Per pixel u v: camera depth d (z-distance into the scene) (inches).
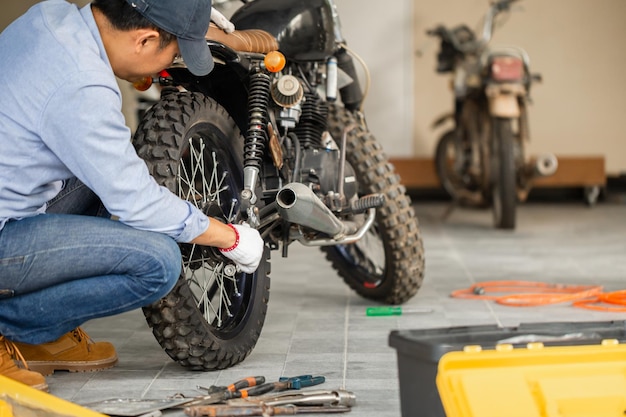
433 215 259.4
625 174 292.2
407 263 140.3
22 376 97.5
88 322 136.3
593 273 171.9
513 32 289.0
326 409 92.8
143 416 89.6
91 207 109.3
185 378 106.9
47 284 95.0
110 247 93.7
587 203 277.4
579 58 289.4
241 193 108.0
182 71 110.6
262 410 90.2
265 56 109.8
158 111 104.6
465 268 178.5
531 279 167.2
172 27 90.0
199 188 113.3
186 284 104.1
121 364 113.6
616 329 87.1
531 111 292.0
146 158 101.9
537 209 268.4
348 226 124.3
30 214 94.9
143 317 139.7
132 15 89.4
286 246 123.2
